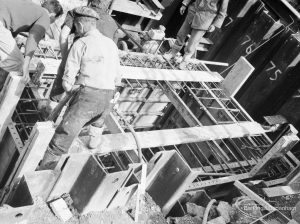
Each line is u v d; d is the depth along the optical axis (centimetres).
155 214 466
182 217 469
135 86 658
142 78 612
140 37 754
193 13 635
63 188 413
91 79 369
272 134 761
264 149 651
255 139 671
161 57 693
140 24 827
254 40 804
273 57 789
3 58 442
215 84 705
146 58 672
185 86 699
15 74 404
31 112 488
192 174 438
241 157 672
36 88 494
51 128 371
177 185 452
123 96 666
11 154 440
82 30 374
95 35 372
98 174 389
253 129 635
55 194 413
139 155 435
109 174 383
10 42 434
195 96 652
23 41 550
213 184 537
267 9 812
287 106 775
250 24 809
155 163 446
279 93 788
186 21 652
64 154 384
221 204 505
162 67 688
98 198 407
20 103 506
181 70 680
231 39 833
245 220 496
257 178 620
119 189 415
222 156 625
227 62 841
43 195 407
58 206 404
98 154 440
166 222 462
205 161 663
